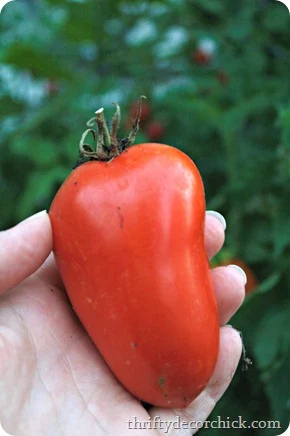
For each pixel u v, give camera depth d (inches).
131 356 9.6
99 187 9.7
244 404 13.9
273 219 13.9
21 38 19.6
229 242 14.9
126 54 19.4
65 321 11.0
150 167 9.7
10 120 19.6
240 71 17.2
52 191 17.7
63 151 16.6
